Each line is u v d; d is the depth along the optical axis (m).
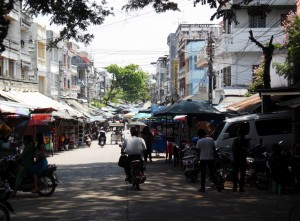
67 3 14.45
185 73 59.97
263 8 13.48
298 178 13.65
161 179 16.48
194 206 11.02
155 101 108.06
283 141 17.03
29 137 13.07
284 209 10.57
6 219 8.52
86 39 15.95
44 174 13.02
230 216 9.79
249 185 14.63
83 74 81.12
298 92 15.54
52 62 50.66
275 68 22.22
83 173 18.70
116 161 24.83
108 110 87.81
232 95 31.70
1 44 10.46
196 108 20.48
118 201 11.82
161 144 27.56
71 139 38.16
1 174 13.02
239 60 33.62
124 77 108.38
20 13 36.78
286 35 22.19
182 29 65.50
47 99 36.62
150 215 9.92
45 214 10.25
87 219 9.57
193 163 15.52
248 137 17.08
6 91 30.14
